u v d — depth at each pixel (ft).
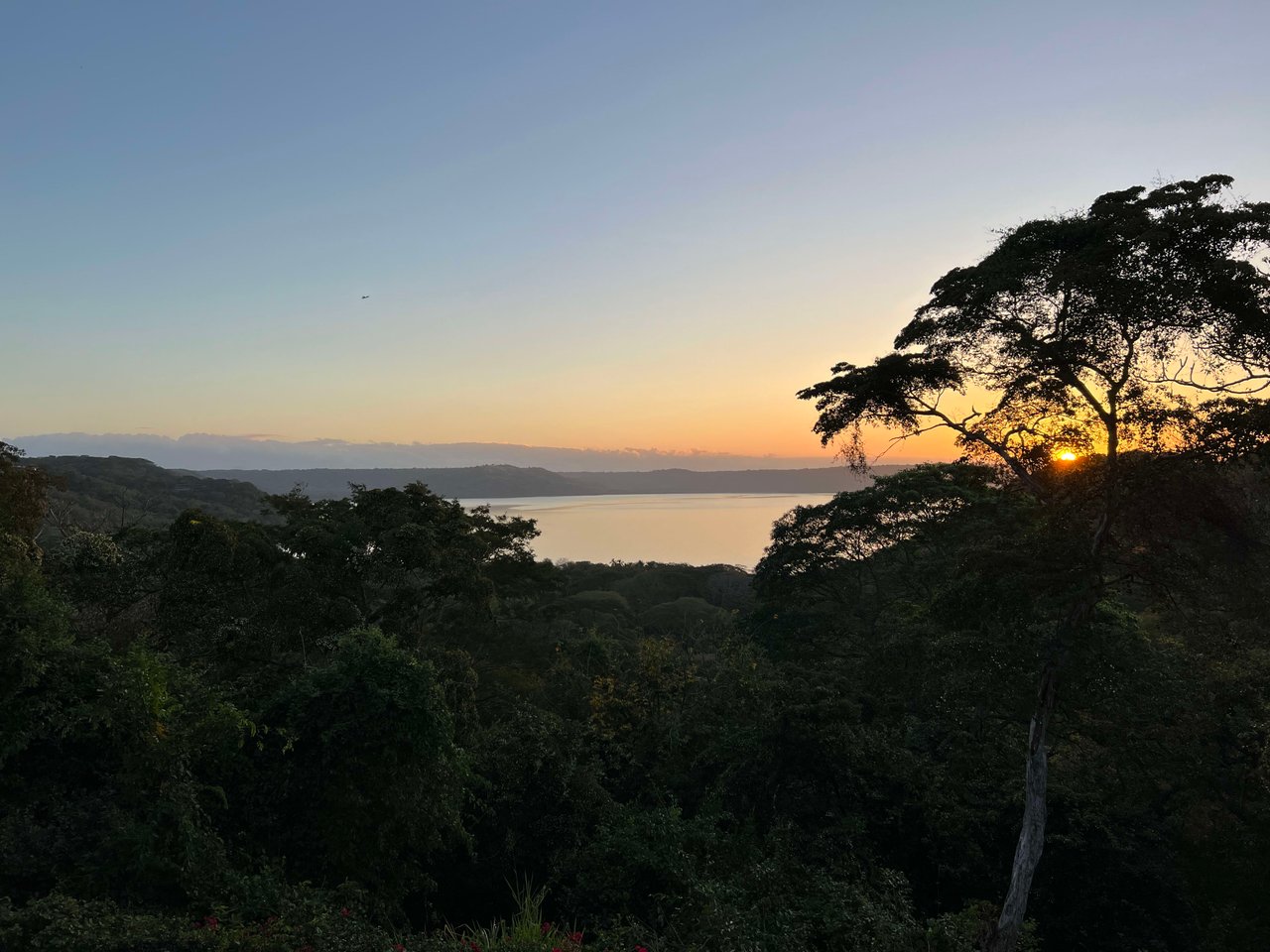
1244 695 57.77
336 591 80.74
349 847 36.45
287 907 25.96
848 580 117.50
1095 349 45.24
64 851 26.55
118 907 23.38
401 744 39.60
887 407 55.83
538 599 147.33
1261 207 38.70
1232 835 59.72
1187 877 59.06
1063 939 53.47
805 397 57.82
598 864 46.85
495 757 53.67
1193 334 42.19
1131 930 52.24
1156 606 54.90
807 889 40.75
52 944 18.57
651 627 193.26
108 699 30.14
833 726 58.54
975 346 50.39
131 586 71.61
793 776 57.67
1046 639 46.24
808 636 110.52
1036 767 46.01
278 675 46.47
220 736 35.40
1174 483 41.68
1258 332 39.34
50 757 29.66
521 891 48.19
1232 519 42.42
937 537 98.22
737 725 66.44
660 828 47.83
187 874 28.09
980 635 51.60
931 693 66.03
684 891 43.24
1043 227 45.91
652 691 81.25
